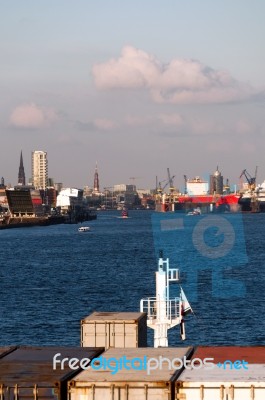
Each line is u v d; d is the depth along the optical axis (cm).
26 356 9138
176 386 7694
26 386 7762
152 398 7675
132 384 7712
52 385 7788
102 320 10594
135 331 10531
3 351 9469
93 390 7712
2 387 7781
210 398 7644
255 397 7600
